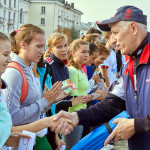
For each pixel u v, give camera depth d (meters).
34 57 2.70
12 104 2.50
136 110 2.23
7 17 57.62
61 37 3.69
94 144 2.35
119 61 5.79
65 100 3.66
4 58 2.17
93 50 4.73
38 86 2.90
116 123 2.29
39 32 2.71
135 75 2.27
